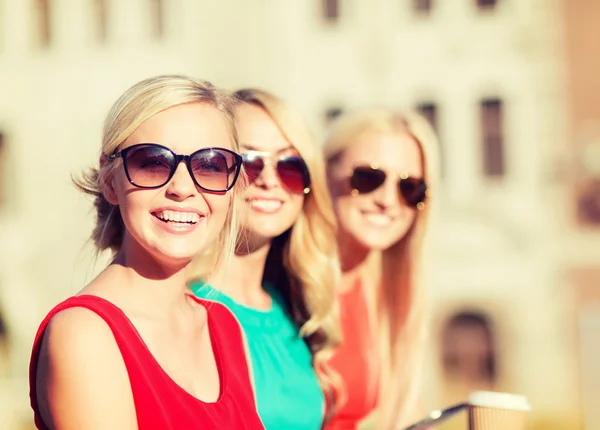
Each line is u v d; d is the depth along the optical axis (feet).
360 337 14.57
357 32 68.03
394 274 15.31
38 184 70.49
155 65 69.67
